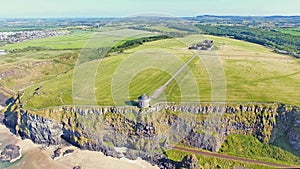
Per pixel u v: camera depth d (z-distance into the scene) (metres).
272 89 92.00
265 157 81.62
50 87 111.81
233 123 86.81
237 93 90.12
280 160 80.50
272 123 85.94
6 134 106.94
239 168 78.25
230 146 84.50
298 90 92.06
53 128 95.50
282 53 137.50
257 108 87.00
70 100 98.44
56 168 85.38
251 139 86.06
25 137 102.56
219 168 78.19
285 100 87.81
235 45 131.75
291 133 83.38
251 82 95.44
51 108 96.38
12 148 94.81
